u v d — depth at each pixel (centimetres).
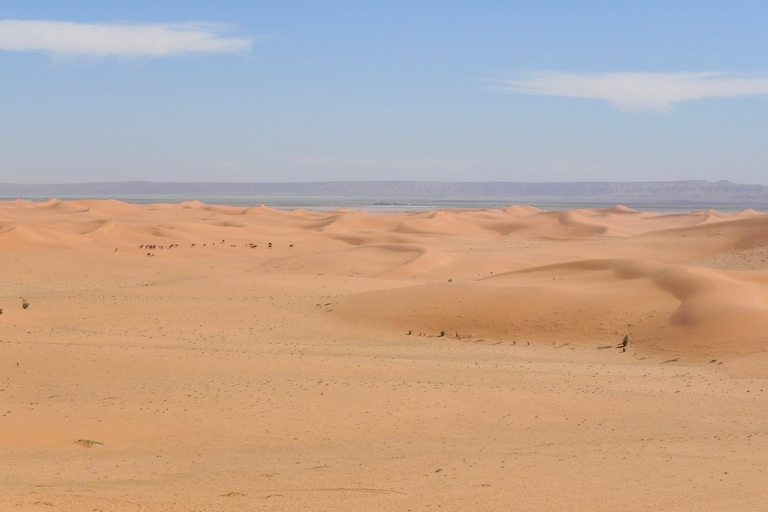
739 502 1673
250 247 11775
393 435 2492
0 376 3067
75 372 3177
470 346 4503
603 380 3425
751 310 4456
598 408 2884
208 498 1681
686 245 10875
